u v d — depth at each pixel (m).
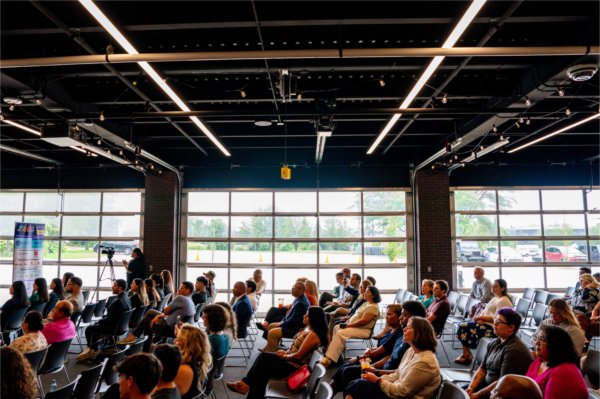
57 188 10.82
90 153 7.88
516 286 10.27
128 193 10.77
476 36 4.24
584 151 9.98
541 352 2.83
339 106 6.25
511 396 2.01
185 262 10.48
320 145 7.62
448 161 9.28
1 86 4.74
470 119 6.68
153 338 6.19
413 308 4.12
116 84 5.70
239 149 10.07
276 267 10.46
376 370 3.83
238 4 3.72
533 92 4.95
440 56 3.80
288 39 4.35
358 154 10.31
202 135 8.08
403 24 4.12
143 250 10.21
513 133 7.56
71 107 5.67
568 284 10.26
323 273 10.43
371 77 5.43
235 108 6.20
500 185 10.38
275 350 5.87
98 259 10.72
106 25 3.32
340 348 5.43
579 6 3.72
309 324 4.28
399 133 7.35
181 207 10.49
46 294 6.89
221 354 3.84
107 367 3.82
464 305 7.39
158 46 4.41
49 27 3.88
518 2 3.29
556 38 4.26
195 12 3.74
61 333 5.06
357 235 10.45
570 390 2.68
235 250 10.53
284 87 4.88
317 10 3.69
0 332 6.16
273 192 10.55
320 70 4.84
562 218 10.38
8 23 3.89
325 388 2.71
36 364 4.07
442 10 3.64
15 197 10.95
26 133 8.25
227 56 3.68
